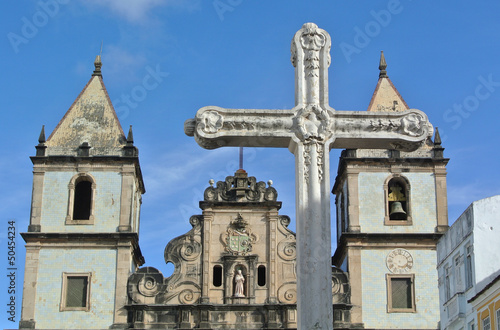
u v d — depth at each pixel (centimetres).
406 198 5438
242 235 5341
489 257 4078
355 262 5284
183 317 5131
